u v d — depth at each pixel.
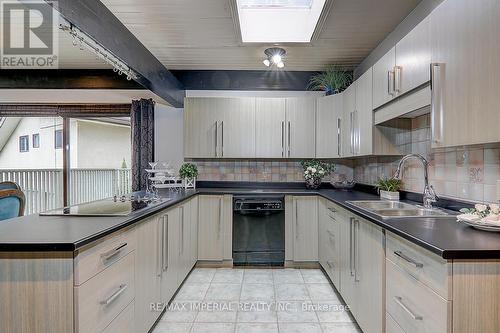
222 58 3.36
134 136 3.67
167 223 2.29
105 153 4.83
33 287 1.17
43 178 4.41
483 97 1.23
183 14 2.35
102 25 1.87
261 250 3.38
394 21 2.45
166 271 2.27
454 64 1.42
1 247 1.13
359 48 3.01
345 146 3.26
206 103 3.63
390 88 2.14
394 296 1.49
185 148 3.63
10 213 2.22
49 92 3.29
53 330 1.16
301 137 3.63
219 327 2.14
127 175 4.92
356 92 2.94
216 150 3.63
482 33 1.24
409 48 1.89
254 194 3.38
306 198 3.37
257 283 2.94
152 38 2.81
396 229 1.40
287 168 3.89
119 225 1.46
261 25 2.81
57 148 4.37
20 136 4.62
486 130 1.22
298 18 2.74
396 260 1.47
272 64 3.43
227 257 3.39
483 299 1.05
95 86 3.10
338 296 2.64
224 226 3.40
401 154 2.58
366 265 1.87
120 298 1.51
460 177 1.88
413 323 1.30
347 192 3.34
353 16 2.37
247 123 3.64
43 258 1.16
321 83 3.71
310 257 3.36
